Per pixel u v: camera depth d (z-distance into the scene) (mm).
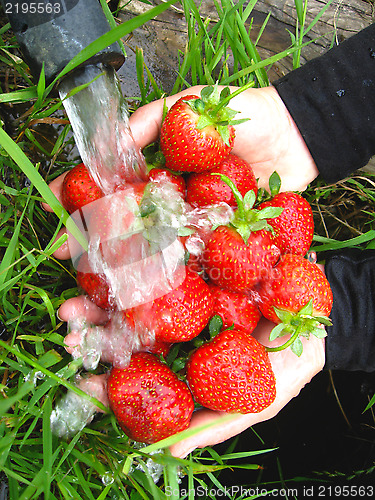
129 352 240
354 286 302
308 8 337
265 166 314
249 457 355
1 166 274
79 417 259
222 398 227
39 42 216
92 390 259
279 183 263
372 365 305
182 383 235
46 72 220
